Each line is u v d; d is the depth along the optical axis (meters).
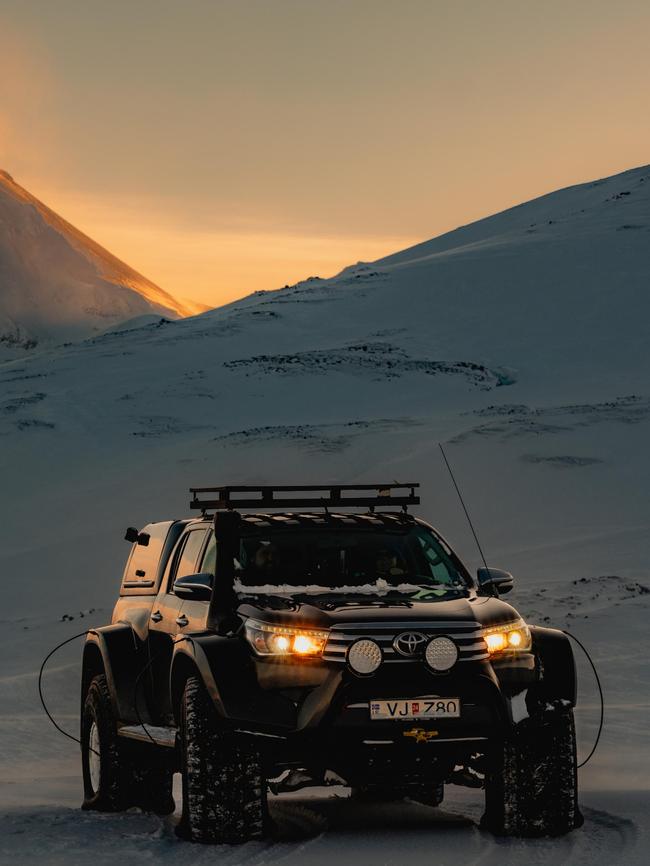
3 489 128.75
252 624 9.10
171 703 9.92
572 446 102.31
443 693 8.73
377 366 185.38
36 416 166.50
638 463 96.12
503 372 183.75
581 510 84.62
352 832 9.27
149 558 11.69
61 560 84.56
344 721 8.64
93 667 11.96
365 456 111.44
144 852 8.65
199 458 121.25
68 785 16.09
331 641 8.79
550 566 63.00
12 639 50.41
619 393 160.75
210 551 10.16
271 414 162.38
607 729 20.31
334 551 10.16
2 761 22.67
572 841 8.71
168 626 10.52
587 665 31.12
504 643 9.12
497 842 8.74
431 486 94.69
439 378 178.38
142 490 112.56
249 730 8.75
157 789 11.14
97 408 169.75
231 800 8.73
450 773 9.39
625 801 10.45
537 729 8.95
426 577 10.14
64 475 132.88
